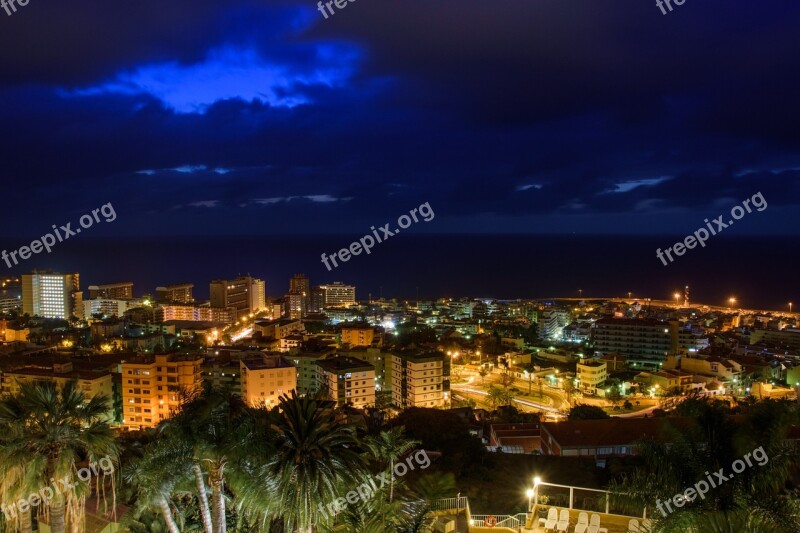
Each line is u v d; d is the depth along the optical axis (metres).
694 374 154.25
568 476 59.56
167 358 117.94
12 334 199.62
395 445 42.09
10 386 116.31
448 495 44.59
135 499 41.06
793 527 22.19
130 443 45.75
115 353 165.50
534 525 34.19
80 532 35.53
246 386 122.12
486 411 121.12
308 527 27.94
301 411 28.42
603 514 33.97
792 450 24.36
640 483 26.25
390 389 148.88
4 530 35.28
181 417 31.70
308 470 27.03
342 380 127.25
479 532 34.00
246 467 28.81
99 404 34.41
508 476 58.91
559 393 153.88
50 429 31.47
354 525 29.84
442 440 69.62
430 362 135.50
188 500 39.25
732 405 118.38
